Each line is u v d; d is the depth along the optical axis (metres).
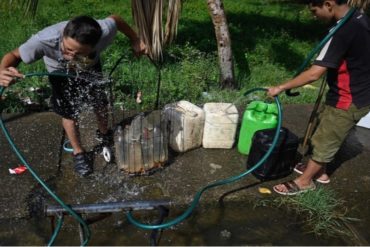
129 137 3.16
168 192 3.12
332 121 2.91
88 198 2.99
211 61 5.53
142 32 3.26
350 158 3.76
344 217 3.01
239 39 6.98
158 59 3.47
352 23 2.60
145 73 4.85
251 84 5.26
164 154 3.34
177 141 3.55
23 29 5.96
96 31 2.58
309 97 4.96
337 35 2.62
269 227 2.87
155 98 4.42
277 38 7.36
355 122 2.91
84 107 3.25
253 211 3.00
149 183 3.20
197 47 6.13
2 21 6.21
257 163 3.00
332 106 2.90
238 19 8.35
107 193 3.06
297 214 3.01
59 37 2.71
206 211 2.96
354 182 3.41
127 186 3.15
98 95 3.27
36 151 3.48
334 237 2.82
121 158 3.20
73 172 3.26
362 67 2.72
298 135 4.07
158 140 3.25
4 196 2.95
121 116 4.10
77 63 2.84
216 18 4.75
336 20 2.71
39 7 7.25
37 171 3.23
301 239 2.78
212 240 2.71
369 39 2.68
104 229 2.71
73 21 2.55
